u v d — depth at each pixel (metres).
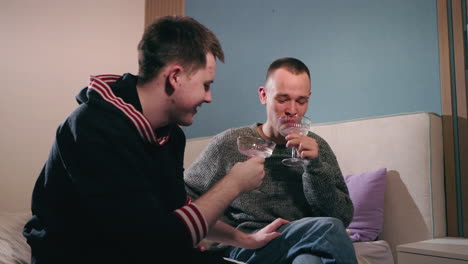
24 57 3.25
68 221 0.91
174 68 1.00
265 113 2.82
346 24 2.49
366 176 2.03
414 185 1.95
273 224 1.27
